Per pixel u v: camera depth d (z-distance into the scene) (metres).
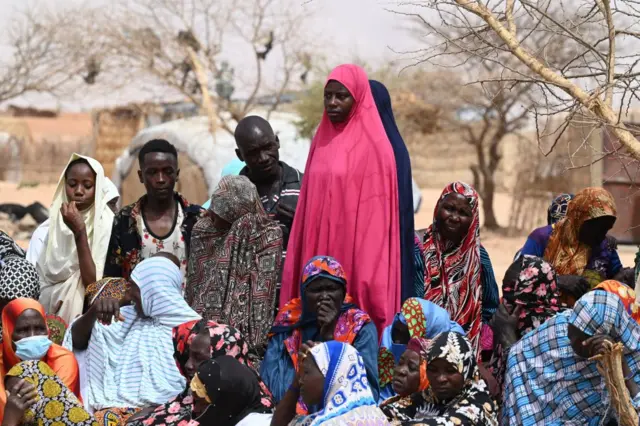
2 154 50.81
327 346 4.34
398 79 28.47
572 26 5.71
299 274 5.85
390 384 5.44
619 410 4.58
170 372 5.52
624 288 4.96
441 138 41.41
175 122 23.86
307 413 4.85
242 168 6.74
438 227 5.82
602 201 6.30
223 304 5.77
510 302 5.70
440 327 5.26
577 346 4.84
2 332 5.42
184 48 25.95
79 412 5.01
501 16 5.66
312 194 5.79
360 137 5.75
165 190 6.39
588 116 5.23
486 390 4.79
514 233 27.25
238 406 4.73
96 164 6.81
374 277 5.57
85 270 6.47
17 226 25.38
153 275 5.71
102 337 5.72
